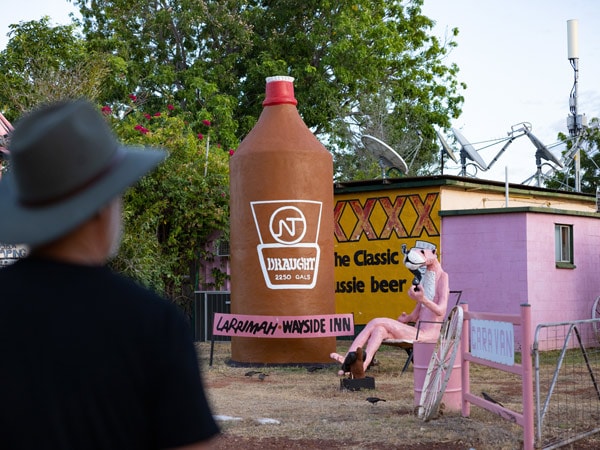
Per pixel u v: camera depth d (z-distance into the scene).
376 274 18.27
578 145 25.56
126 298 1.95
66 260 1.99
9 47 23.45
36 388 1.84
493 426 8.13
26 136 1.93
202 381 1.97
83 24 33.28
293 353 14.13
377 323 12.96
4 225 1.92
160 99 31.80
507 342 7.48
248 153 14.42
